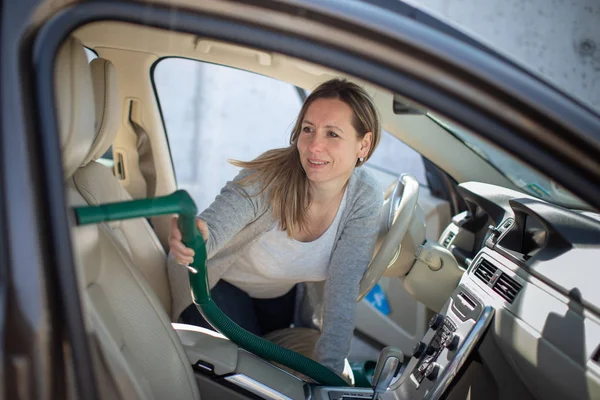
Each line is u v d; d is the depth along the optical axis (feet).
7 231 1.91
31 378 1.93
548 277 3.49
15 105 1.92
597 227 3.53
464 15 15.11
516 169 6.08
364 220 4.88
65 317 1.99
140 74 6.27
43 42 1.98
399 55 2.19
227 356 3.87
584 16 15.24
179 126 15.61
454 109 2.23
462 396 3.98
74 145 2.38
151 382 3.10
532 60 15.43
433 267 5.71
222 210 4.50
